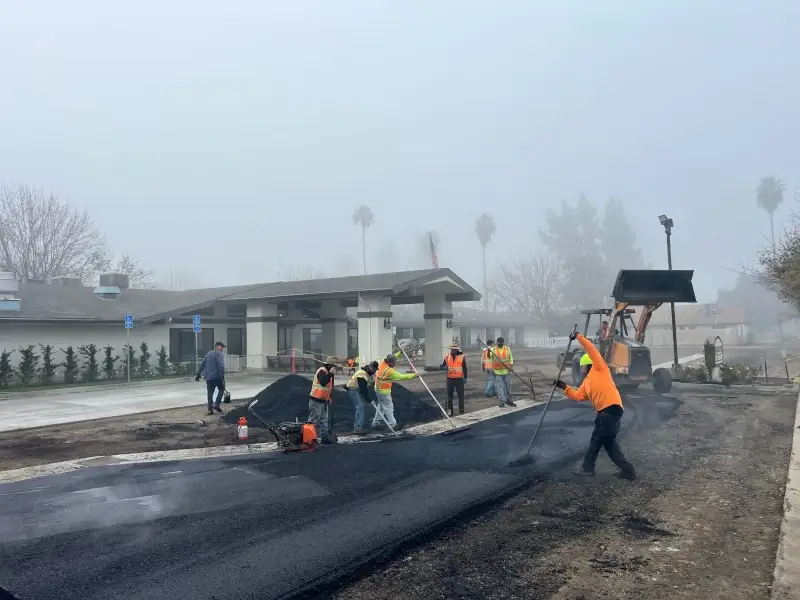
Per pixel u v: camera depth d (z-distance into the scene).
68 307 25.75
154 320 26.38
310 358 28.34
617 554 5.14
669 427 11.44
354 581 4.67
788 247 16.86
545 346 61.59
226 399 14.79
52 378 23.58
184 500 7.02
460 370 13.69
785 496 6.51
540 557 5.10
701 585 4.49
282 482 7.77
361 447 10.12
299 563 5.04
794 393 16.95
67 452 10.27
